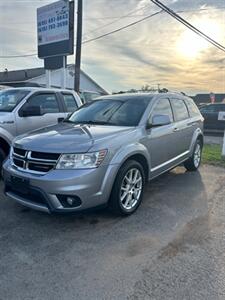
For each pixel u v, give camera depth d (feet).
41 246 11.56
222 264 10.38
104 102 18.19
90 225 13.34
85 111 18.02
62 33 44.50
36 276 9.70
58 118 21.80
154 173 16.70
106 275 9.75
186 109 21.31
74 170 12.17
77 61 44.52
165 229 13.00
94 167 12.41
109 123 16.14
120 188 13.60
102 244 11.71
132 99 17.60
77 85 44.86
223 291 9.00
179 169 23.48
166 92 19.76
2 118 19.44
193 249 11.35
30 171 12.82
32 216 14.24
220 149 33.42
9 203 15.81
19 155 13.53
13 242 11.85
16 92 22.13
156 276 9.70
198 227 13.21
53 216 14.24
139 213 14.67
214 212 14.88
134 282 9.41
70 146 12.50
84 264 10.36
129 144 14.12
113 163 13.08
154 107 17.02
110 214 14.47
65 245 11.64
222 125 53.88
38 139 13.48
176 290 9.03
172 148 18.44
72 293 8.89
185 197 16.98
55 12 45.01
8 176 13.67
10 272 9.90
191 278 9.61
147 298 8.70
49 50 47.19
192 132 21.39
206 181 20.24
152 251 11.20
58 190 12.03
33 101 21.66
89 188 12.29
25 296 8.77
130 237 12.28
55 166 12.28
